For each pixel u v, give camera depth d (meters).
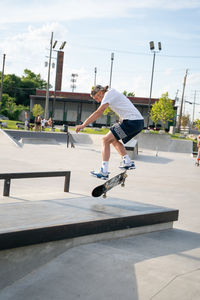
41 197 6.47
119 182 4.50
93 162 13.59
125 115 4.21
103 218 3.99
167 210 4.94
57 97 61.53
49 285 3.00
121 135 4.21
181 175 11.97
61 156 14.77
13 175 6.16
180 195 8.28
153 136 26.41
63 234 3.54
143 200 7.39
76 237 3.74
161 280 3.17
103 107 4.17
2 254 3.07
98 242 4.05
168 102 46.47
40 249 3.38
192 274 3.38
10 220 3.44
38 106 54.56
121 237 4.35
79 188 8.20
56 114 62.66
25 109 62.53
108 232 4.16
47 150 16.70
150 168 13.36
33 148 17.02
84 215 4.02
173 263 3.66
